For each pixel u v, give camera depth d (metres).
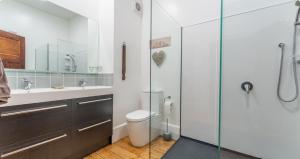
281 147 1.39
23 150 1.05
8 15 1.32
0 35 1.27
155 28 1.83
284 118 1.38
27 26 1.45
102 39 2.13
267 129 1.45
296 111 1.32
